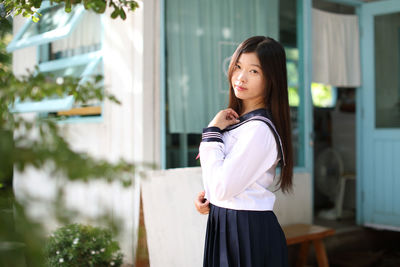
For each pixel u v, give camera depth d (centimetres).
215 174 148
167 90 326
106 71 346
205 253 166
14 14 158
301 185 391
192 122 336
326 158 478
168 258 275
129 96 324
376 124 450
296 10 400
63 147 53
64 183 50
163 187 282
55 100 300
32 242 38
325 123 580
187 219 280
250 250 152
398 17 447
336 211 502
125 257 296
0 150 48
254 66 160
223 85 351
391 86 448
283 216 375
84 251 256
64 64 362
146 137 315
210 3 346
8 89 100
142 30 312
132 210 303
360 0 450
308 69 402
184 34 334
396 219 431
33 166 49
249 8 368
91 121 355
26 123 60
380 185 444
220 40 351
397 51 449
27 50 430
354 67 453
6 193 42
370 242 446
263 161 151
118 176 57
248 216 155
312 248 386
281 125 160
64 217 43
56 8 347
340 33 441
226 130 164
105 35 346
